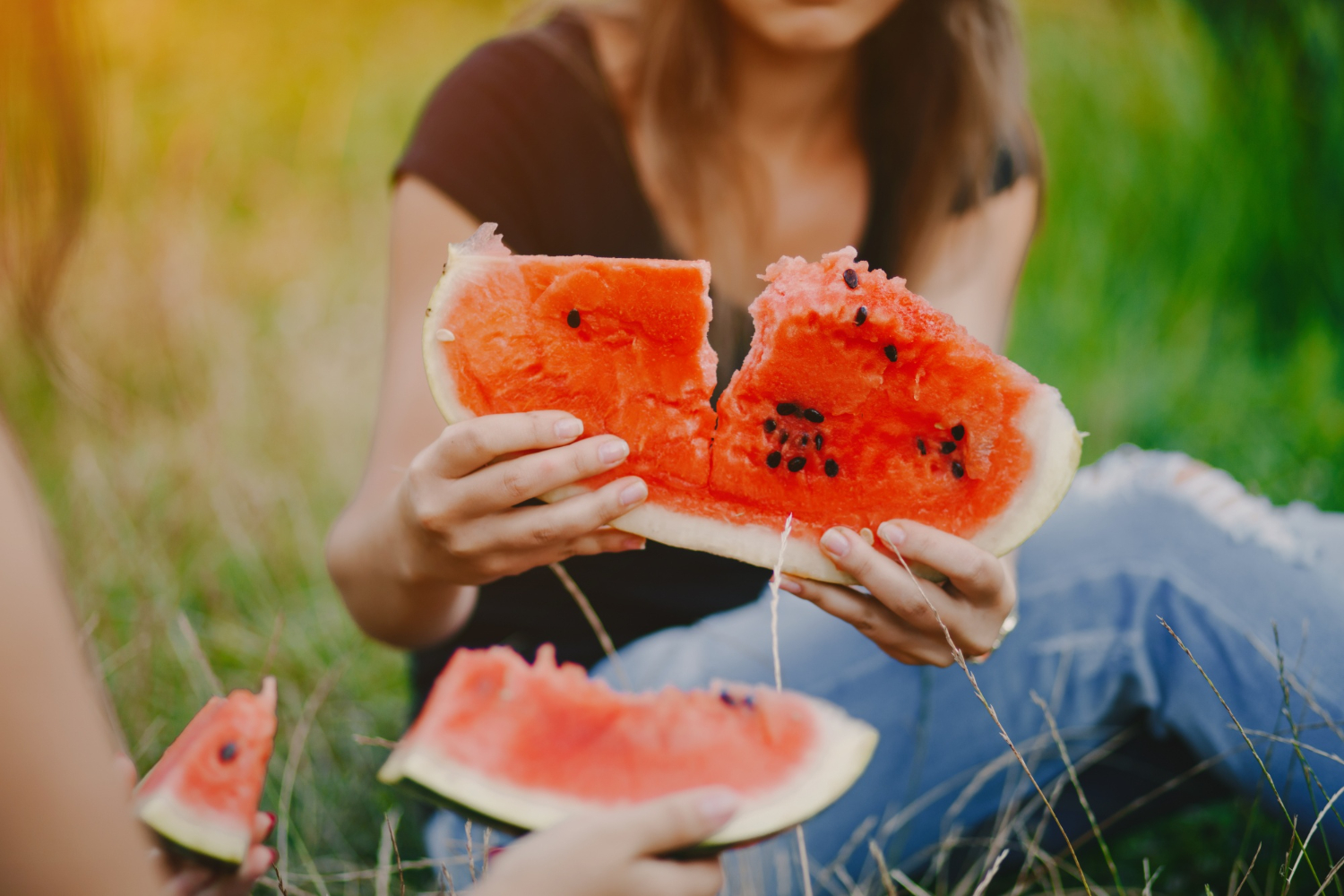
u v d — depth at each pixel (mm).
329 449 1688
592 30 1122
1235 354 2021
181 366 1761
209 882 734
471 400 830
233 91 2650
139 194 2209
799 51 1026
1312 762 948
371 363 1890
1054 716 1037
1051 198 2242
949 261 1175
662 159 1075
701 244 1088
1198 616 1004
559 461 779
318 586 1421
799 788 767
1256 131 2146
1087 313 2086
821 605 843
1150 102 2244
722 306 1098
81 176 786
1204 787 1087
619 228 1083
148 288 1853
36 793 608
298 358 1867
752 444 841
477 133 1048
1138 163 2230
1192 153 2189
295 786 1132
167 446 1591
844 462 841
